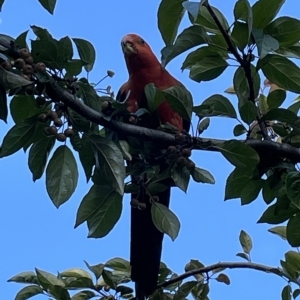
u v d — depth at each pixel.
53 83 2.51
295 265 3.38
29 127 2.63
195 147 2.77
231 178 2.97
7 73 2.41
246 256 3.59
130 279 3.58
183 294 3.41
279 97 3.03
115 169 2.58
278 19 2.81
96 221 2.86
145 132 2.79
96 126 2.75
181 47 2.77
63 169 2.71
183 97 2.79
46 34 2.59
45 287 3.30
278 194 2.94
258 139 3.11
